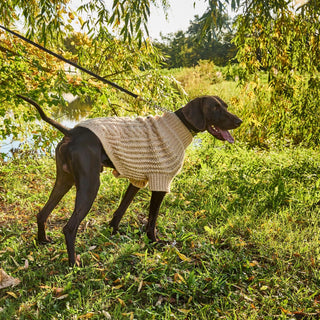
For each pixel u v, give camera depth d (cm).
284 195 462
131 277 294
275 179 525
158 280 295
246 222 400
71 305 260
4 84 457
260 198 468
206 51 1981
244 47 584
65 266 305
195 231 387
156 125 329
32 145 626
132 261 321
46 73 509
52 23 450
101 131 304
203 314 256
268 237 376
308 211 437
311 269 324
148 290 278
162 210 435
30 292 271
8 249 321
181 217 416
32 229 372
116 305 259
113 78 631
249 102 741
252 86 635
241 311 262
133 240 354
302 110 624
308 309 267
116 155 309
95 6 479
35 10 505
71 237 296
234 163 614
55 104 455
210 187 500
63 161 305
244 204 455
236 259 331
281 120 654
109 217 412
